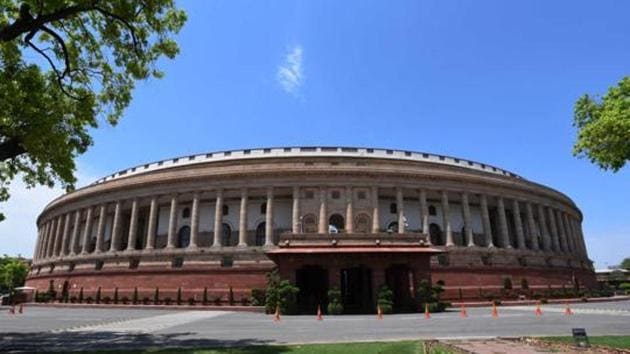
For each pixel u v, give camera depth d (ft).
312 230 191.42
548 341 59.52
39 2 56.44
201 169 203.72
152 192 211.00
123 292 198.90
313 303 143.13
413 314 122.01
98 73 72.28
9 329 92.43
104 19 65.98
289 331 80.33
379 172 197.77
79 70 70.54
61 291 225.76
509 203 233.35
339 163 200.13
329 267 131.34
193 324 100.94
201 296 183.52
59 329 91.91
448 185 207.82
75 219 242.99
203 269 187.62
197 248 193.57
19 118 60.49
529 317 106.73
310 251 131.54
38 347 62.44
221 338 70.95
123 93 75.05
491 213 237.66
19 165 73.26
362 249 132.98
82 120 70.79
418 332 75.00
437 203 217.15
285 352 53.11
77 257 226.58
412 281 136.36
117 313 148.97
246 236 193.67
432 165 208.33
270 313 134.31
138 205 214.48
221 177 199.62
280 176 196.13
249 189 197.98
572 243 266.36
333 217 197.98
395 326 86.69
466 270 192.03
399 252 132.46
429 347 54.44
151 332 83.15
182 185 204.95
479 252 201.77
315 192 195.83
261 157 204.44
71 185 72.43
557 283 223.10
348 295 152.87
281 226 200.64
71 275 224.33
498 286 196.13
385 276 141.69
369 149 219.00
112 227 232.94
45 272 248.73
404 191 205.26
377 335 71.36
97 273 212.02
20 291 238.07
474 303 167.94
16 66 61.31
